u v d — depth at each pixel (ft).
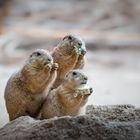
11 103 29.12
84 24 142.72
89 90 27.22
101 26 141.49
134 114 31.32
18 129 26.76
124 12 150.20
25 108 29.01
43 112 28.43
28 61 28.14
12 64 108.27
